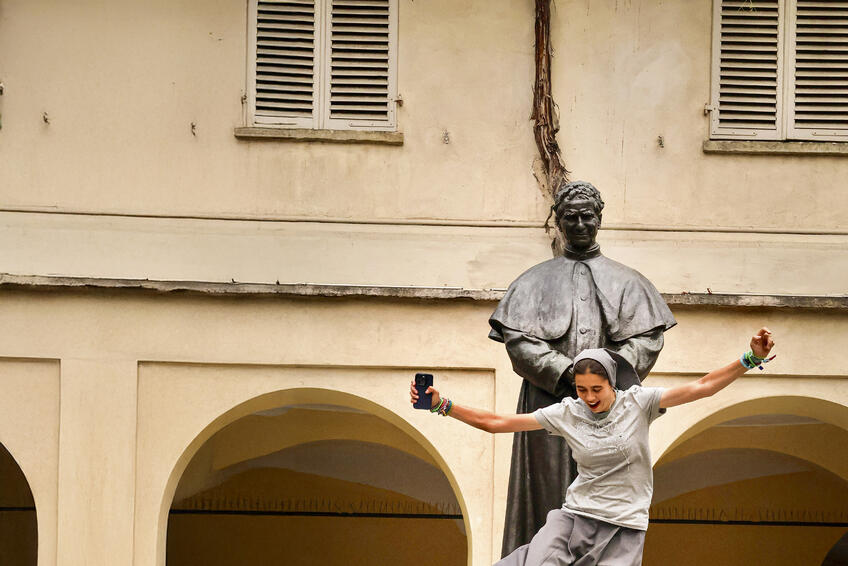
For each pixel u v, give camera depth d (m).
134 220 15.12
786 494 18.97
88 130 15.24
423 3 15.58
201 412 14.70
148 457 14.62
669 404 7.88
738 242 15.27
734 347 14.75
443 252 15.16
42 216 15.09
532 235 15.22
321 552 19.89
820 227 15.34
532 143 15.38
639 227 15.28
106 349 14.70
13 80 15.27
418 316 14.80
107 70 15.34
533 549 7.90
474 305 14.82
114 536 14.52
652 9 15.59
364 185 15.28
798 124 15.55
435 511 19.50
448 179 15.31
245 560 19.88
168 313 14.76
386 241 15.16
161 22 15.42
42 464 14.59
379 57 15.49
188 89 15.35
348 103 15.46
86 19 15.39
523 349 9.55
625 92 15.48
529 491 9.58
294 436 17.30
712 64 15.53
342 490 19.56
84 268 14.95
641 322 9.70
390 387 14.77
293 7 15.52
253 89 15.38
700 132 15.46
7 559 18.34
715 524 19.25
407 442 17.39
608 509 7.86
